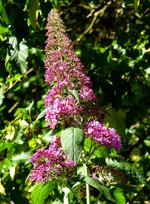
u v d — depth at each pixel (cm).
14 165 59
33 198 43
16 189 62
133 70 65
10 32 61
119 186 42
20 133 59
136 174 40
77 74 41
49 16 43
